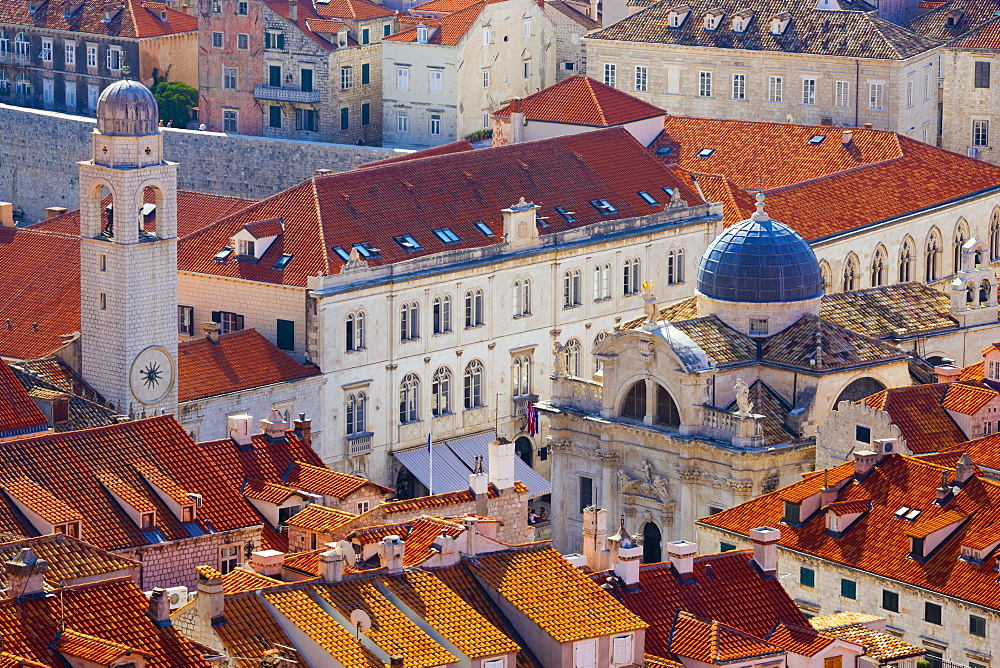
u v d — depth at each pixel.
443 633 196.38
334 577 199.25
